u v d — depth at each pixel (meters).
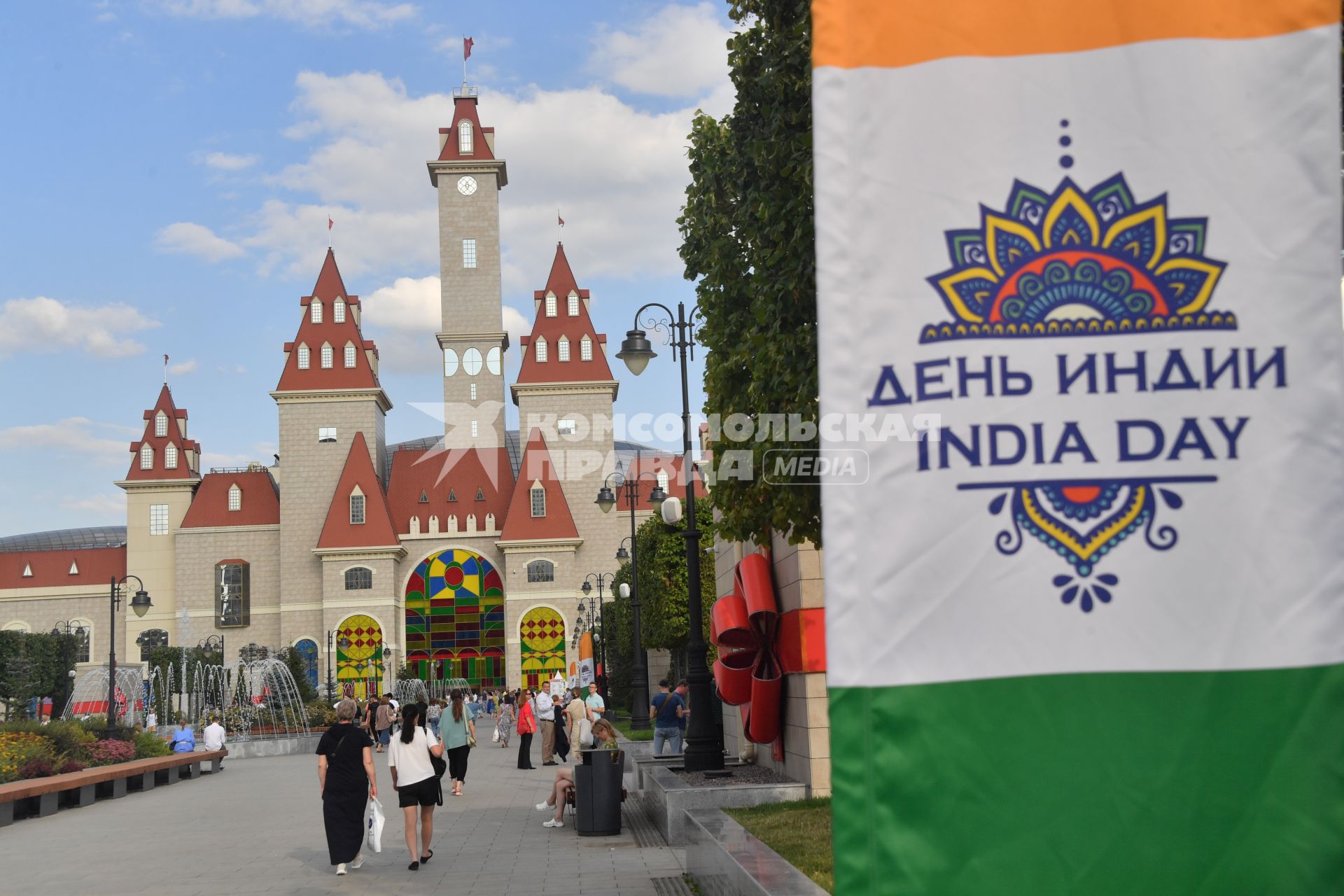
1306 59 2.39
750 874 6.25
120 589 86.94
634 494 35.12
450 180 88.75
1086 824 2.33
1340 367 2.38
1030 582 2.38
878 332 2.43
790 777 13.98
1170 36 2.40
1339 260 2.38
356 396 85.00
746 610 14.48
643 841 12.92
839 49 2.45
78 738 23.84
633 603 35.41
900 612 2.39
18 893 10.84
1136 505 2.38
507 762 28.36
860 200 2.44
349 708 11.69
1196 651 2.35
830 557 2.41
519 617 81.62
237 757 36.44
